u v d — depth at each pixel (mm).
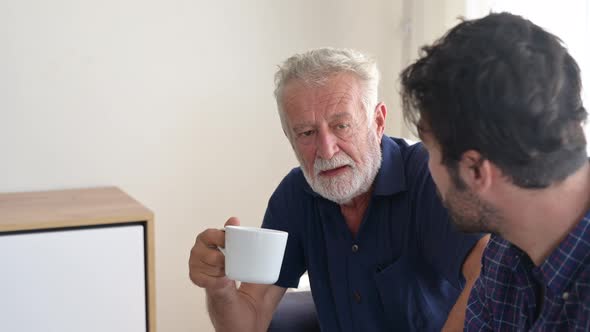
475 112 761
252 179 2275
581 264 807
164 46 2129
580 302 810
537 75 740
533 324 920
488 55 755
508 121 749
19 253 1513
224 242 1233
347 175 1360
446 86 778
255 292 1526
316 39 2303
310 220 1540
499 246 994
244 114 2240
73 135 2064
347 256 1468
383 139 1484
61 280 1550
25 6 1983
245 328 1454
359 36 2346
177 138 2170
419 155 1451
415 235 1410
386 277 1417
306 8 2277
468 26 795
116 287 1591
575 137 768
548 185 780
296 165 2328
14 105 1999
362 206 1471
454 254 1274
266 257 1113
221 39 2188
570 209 799
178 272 2217
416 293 1415
